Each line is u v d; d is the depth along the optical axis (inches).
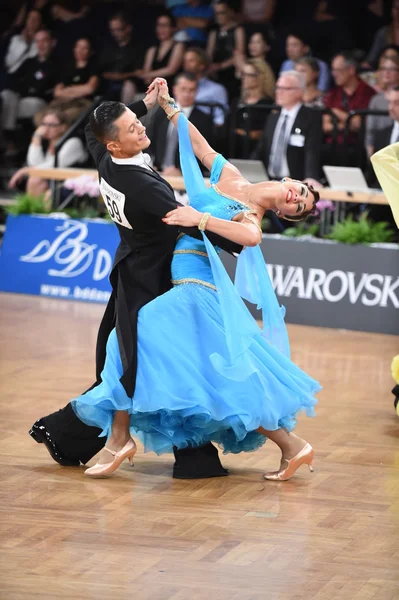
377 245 509.7
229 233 253.9
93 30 719.7
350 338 493.7
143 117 282.8
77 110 653.9
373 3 657.0
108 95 684.1
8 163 730.2
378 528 242.8
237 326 258.7
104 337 282.0
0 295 590.2
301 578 211.9
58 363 419.8
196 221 253.8
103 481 275.4
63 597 200.4
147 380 263.1
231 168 278.4
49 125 644.7
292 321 527.8
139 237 270.7
